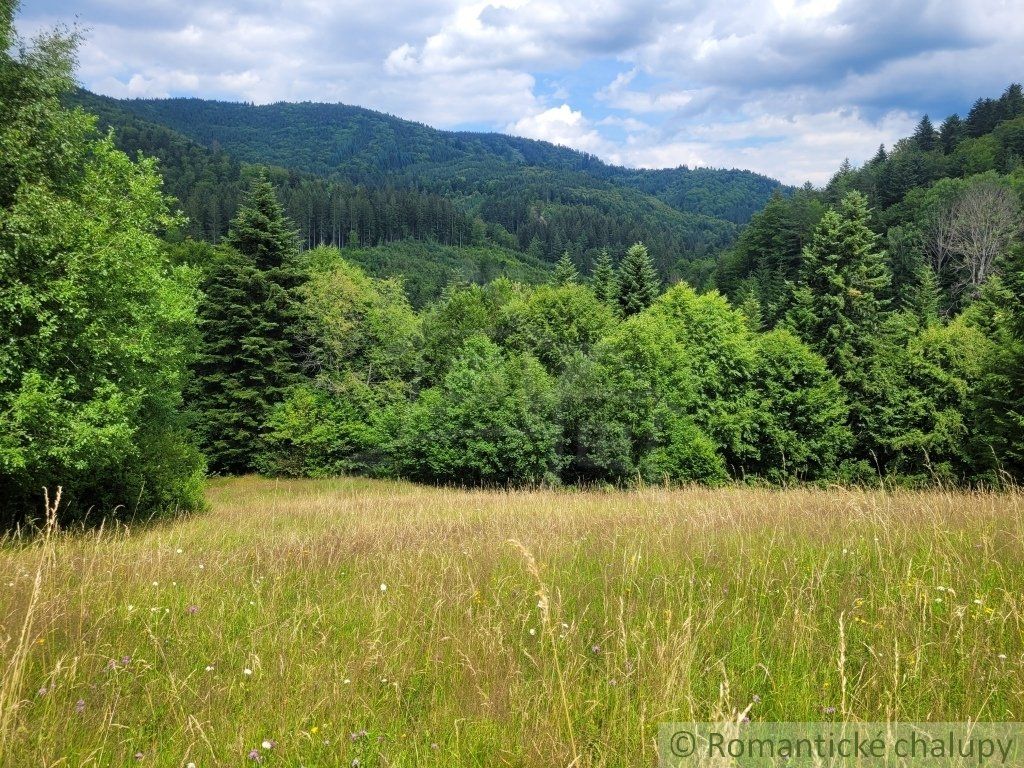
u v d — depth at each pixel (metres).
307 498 22.50
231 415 34.16
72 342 11.50
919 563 4.50
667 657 3.14
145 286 14.39
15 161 12.14
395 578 5.12
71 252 11.88
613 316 45.41
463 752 2.67
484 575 5.05
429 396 33.31
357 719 2.92
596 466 29.28
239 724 2.85
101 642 3.71
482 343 37.53
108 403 11.49
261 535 9.39
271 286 34.78
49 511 4.64
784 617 3.76
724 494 11.95
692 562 4.90
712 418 32.16
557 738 2.60
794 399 32.41
